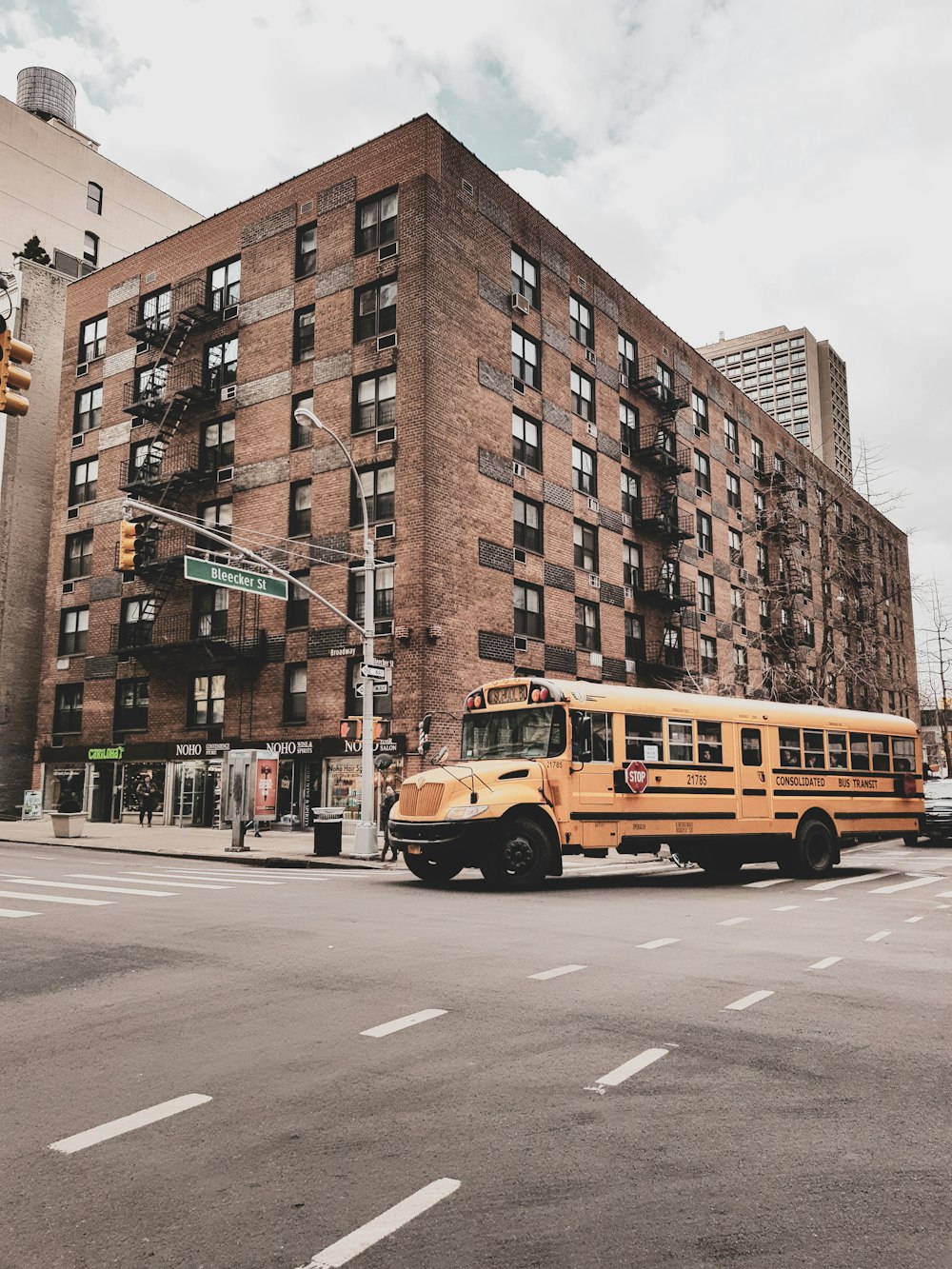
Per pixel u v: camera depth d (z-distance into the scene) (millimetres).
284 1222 3520
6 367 8812
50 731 36625
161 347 35719
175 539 33688
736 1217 3564
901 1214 3600
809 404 130125
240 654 30625
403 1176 3916
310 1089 5000
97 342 38625
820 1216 3578
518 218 32938
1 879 15398
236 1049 5727
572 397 34906
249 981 7520
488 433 30266
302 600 30109
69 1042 5910
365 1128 4445
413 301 28484
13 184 50094
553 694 14711
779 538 50406
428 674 26750
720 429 46375
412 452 27766
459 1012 6562
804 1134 4395
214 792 31547
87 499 37562
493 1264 3217
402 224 29219
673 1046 5785
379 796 26516
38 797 35750
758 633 46969
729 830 16047
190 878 16312
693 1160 4090
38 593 40062
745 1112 4676
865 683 56188
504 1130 4418
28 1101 4871
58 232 51812
